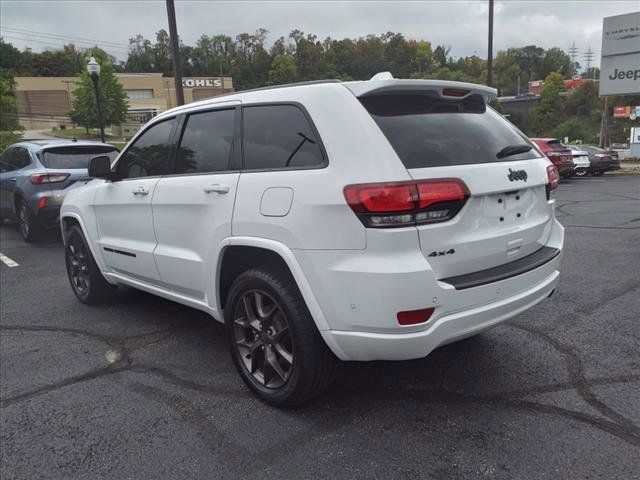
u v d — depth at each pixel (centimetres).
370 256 254
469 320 269
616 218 972
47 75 9969
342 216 259
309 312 286
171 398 334
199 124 369
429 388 331
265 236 294
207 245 337
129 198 418
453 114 308
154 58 12319
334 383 341
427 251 257
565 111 7938
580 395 315
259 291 308
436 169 262
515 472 249
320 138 279
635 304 468
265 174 301
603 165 2231
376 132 265
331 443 278
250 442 282
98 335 448
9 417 318
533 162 324
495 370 351
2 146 3575
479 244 277
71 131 7150
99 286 513
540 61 15300
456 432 282
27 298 567
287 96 305
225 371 370
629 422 285
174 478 256
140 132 432
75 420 312
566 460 256
